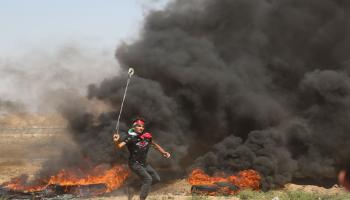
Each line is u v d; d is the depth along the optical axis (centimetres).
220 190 1463
